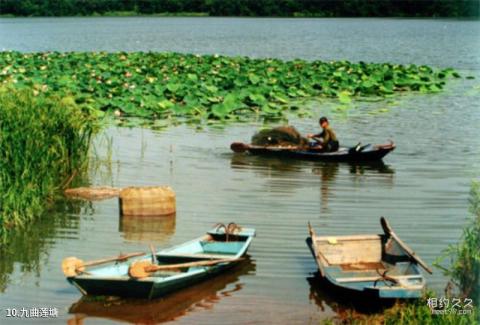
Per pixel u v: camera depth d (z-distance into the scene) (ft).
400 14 501.15
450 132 91.86
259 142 80.12
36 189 58.54
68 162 67.51
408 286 40.98
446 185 66.18
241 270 46.85
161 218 57.26
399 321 38.29
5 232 51.39
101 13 572.10
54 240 52.44
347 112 106.83
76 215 58.03
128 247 51.06
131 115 101.40
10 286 44.75
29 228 54.90
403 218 56.49
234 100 104.53
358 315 40.96
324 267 44.80
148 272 42.50
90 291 42.98
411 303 40.52
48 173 61.05
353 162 75.36
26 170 56.49
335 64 156.46
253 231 50.60
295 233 53.26
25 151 56.39
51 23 490.90
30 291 44.14
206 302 42.55
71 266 42.45
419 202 60.80
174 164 74.28
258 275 46.09
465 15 486.38
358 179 68.69
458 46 274.16
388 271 45.32
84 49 254.27
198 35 343.67
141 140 85.51
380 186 66.03
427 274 45.60
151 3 579.48
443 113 106.32
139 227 55.21
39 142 58.95
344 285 41.88
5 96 61.26
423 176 69.62
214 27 420.77
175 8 580.71
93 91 109.19
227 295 43.47
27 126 57.06
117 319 40.55
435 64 196.54
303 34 349.20
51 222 56.24
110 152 76.64
